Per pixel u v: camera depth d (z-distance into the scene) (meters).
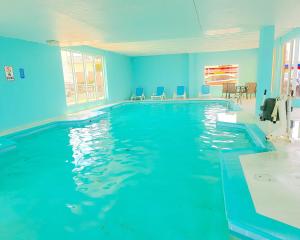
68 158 4.48
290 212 2.13
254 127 5.59
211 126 6.78
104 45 10.66
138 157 4.38
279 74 10.70
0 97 6.52
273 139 4.35
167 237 2.17
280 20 5.91
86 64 10.89
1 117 6.53
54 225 2.42
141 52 13.57
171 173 3.60
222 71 14.76
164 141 5.39
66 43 8.15
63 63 9.59
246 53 14.07
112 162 4.18
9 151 5.06
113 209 2.67
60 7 4.32
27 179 3.60
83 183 3.38
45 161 4.37
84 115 8.70
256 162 3.40
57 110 8.84
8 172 3.91
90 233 2.27
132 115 9.37
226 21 5.82
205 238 2.14
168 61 15.38
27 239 2.22
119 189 3.14
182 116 8.71
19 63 7.16
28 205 2.83
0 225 2.45
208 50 13.72
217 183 3.22
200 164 3.91
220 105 11.52
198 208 2.64
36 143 5.61
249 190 2.55
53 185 3.36
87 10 4.55
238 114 7.72
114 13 4.83
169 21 5.64
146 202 2.79
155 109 10.96
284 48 10.31
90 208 2.71
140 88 15.21
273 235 1.84
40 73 8.00
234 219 2.06
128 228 2.32
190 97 15.23
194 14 5.10
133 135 6.07
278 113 4.36
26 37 6.93
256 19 5.77
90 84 12.42
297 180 2.77
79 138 5.94
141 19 5.38
